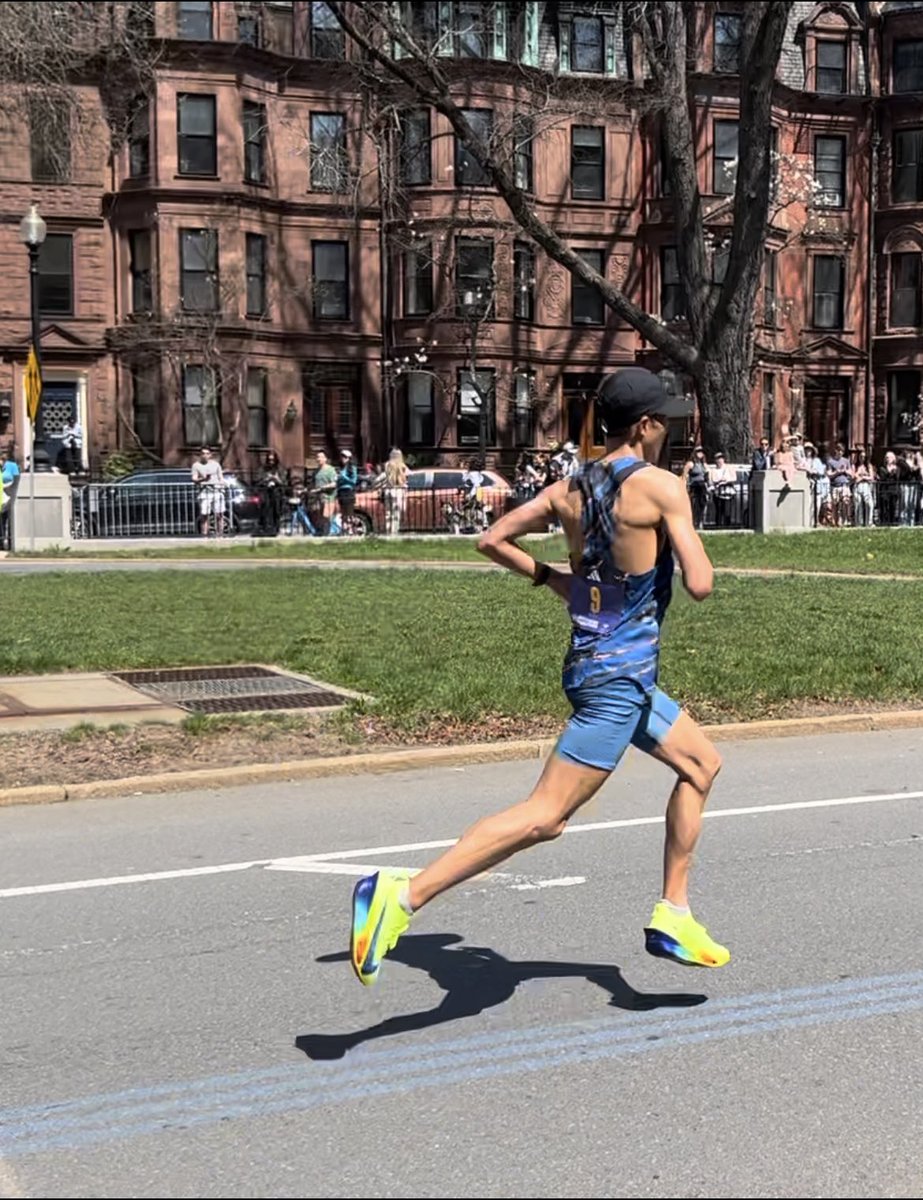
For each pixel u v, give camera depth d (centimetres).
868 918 580
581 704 447
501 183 2906
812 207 4197
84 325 3806
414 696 1031
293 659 1230
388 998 491
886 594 1803
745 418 3048
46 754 887
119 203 3797
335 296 3978
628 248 4141
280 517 3025
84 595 1739
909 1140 378
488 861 442
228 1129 388
